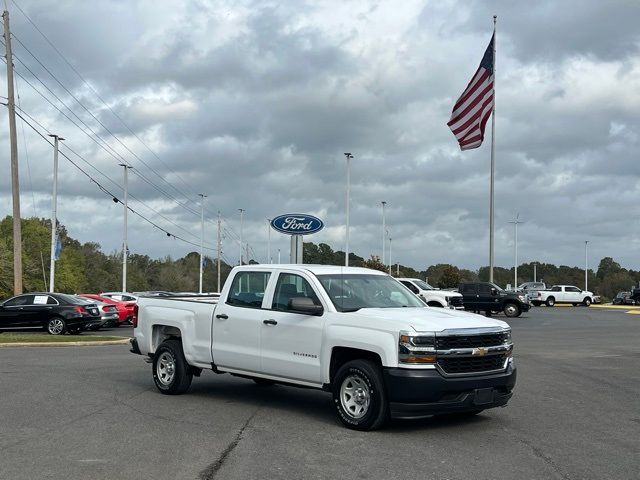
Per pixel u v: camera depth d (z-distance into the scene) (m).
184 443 7.67
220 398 10.76
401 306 9.37
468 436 8.15
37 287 89.56
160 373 11.23
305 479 6.30
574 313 44.22
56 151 43.41
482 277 119.69
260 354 9.60
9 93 31.27
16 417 9.11
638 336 24.61
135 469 6.59
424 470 6.62
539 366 15.23
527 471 6.62
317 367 8.85
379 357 8.31
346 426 8.52
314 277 9.28
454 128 31.12
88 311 25.55
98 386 11.88
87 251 120.25
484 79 30.48
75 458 7.00
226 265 139.25
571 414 9.58
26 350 19.08
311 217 29.48
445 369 8.05
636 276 140.75
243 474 6.44
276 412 9.59
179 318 10.88
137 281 125.31
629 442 7.89
